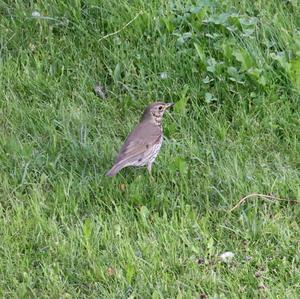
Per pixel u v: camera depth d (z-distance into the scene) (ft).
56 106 45.14
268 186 40.55
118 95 45.47
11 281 36.55
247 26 46.85
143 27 47.37
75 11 48.01
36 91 45.62
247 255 37.60
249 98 44.70
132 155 40.47
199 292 36.04
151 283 36.19
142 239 38.11
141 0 48.32
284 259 37.24
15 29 47.91
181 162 41.09
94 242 37.88
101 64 46.68
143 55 46.50
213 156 42.32
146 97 45.21
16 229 38.58
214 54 46.37
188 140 43.04
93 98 45.27
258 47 46.50
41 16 48.03
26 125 44.06
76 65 46.65
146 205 40.01
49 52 47.21
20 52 47.16
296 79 45.06
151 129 41.29
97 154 42.14
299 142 43.19
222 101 44.93
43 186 41.14
